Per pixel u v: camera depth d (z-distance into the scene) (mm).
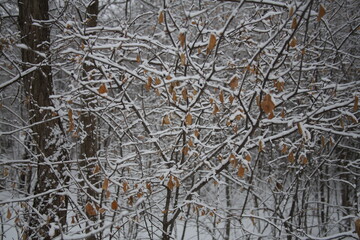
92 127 5270
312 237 3643
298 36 5926
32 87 4469
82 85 3604
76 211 4012
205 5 5758
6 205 3633
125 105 3781
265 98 2648
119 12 7598
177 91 4070
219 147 3746
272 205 7539
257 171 8156
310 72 5723
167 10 2988
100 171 3996
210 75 3172
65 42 4680
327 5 5488
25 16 4406
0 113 8047
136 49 4426
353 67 6047
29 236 4082
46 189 4383
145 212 3975
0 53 3971
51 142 4473
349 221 7367
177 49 3342
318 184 8281
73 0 4977
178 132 4059
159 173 3887
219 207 4781
